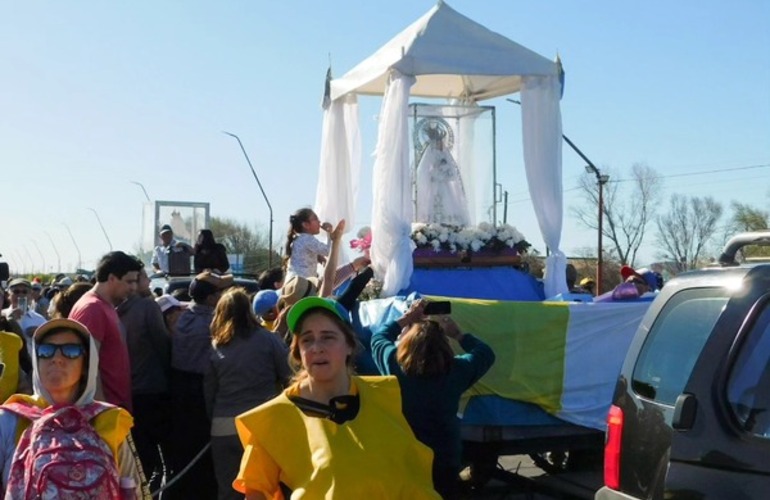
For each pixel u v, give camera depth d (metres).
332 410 3.73
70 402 4.15
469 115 10.64
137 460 4.32
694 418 4.25
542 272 10.05
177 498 8.05
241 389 6.75
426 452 3.79
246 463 3.73
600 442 7.86
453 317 7.37
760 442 4.02
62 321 4.17
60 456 3.90
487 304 7.50
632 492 4.64
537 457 9.45
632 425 4.70
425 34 9.20
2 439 4.09
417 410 5.61
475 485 8.12
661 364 4.65
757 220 37.84
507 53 9.34
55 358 4.11
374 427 3.72
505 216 11.11
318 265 9.42
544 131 9.52
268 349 6.81
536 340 7.56
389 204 8.69
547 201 9.46
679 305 4.67
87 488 3.88
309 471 3.62
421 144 10.30
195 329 7.90
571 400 7.64
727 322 4.29
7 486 3.95
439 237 9.20
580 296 9.03
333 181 10.84
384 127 8.85
